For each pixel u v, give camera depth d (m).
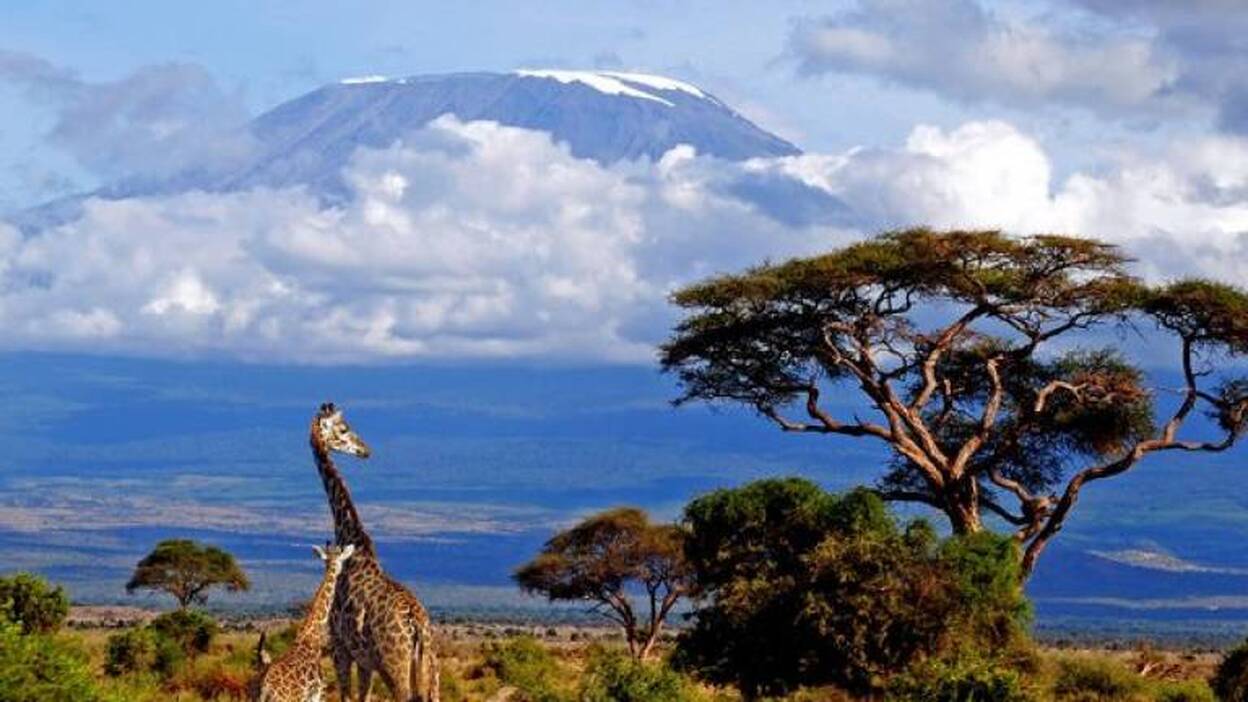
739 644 68.38
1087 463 94.19
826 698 64.88
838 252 86.69
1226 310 86.06
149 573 147.50
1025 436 93.56
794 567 70.62
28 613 85.56
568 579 119.81
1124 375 90.75
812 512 71.88
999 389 88.31
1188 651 190.62
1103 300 86.88
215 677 69.50
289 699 45.62
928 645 66.06
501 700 77.38
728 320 88.31
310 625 47.47
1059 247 85.62
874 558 66.38
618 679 57.06
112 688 51.62
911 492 90.25
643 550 118.81
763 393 90.44
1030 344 89.56
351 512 51.12
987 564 68.31
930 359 87.88
